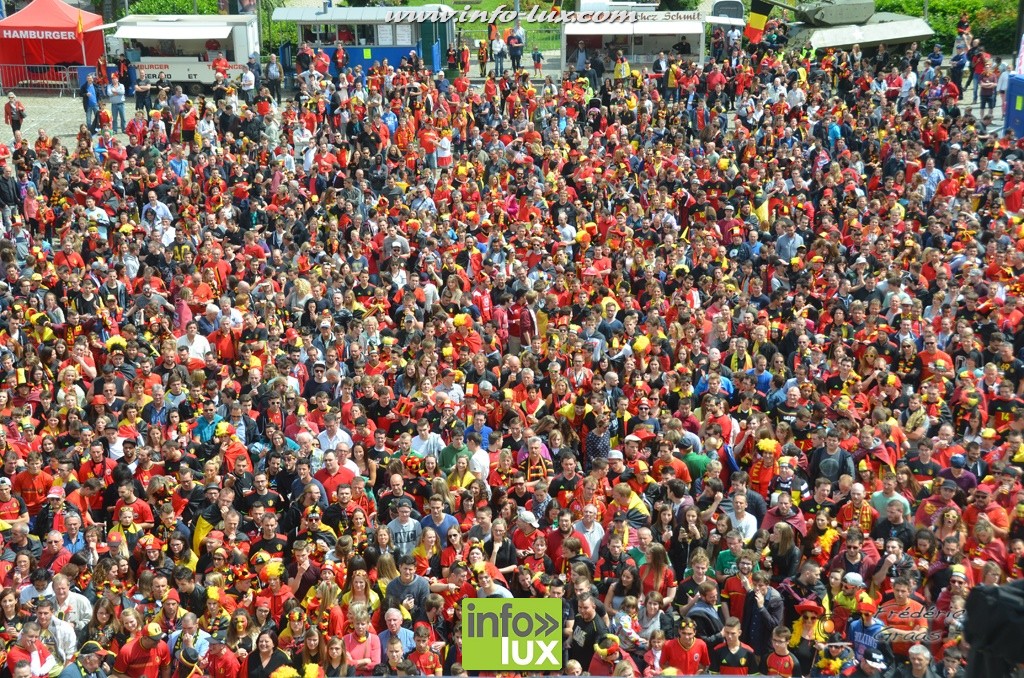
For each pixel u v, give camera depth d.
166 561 23.02
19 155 52.59
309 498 24.05
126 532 23.77
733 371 30.83
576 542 22.38
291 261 39.91
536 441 26.00
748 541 23.06
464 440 26.58
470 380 30.88
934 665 19.27
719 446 26.52
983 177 48.19
